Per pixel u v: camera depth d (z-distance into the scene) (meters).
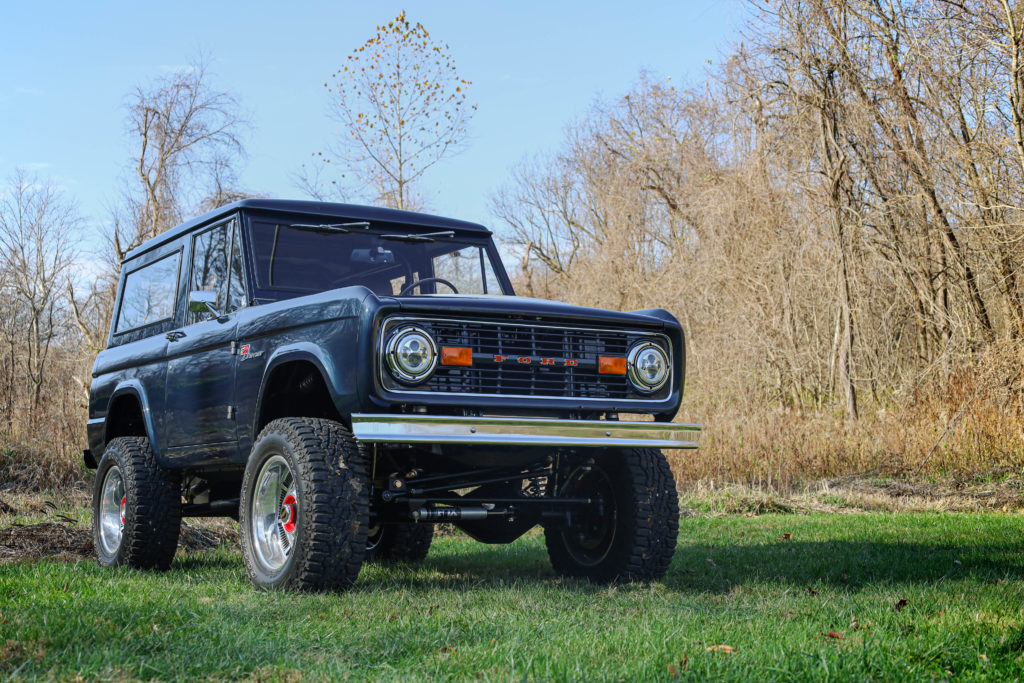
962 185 16.09
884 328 18.61
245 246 5.82
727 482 13.10
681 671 3.17
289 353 5.12
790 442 14.32
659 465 5.55
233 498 6.64
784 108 19.00
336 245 6.05
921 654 3.52
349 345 4.79
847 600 4.71
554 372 5.11
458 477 5.62
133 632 3.80
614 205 25.28
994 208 15.01
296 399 5.54
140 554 6.30
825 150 17.89
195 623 4.01
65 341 22.36
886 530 8.39
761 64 18.88
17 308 19.83
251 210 5.93
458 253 6.44
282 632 3.89
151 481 6.37
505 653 3.45
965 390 14.14
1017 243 14.70
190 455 6.09
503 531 6.07
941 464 13.44
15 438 12.25
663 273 22.38
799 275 18.69
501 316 4.98
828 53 17.77
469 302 4.93
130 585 5.30
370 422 4.58
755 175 19.47
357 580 5.56
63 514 9.06
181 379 6.18
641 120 29.31
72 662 3.33
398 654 3.55
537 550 7.60
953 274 16.98
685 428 5.23
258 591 4.99
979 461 13.09
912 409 15.30
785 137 18.73
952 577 5.59
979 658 3.49
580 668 3.19
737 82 20.47
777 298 19.14
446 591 5.05
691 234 21.88
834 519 9.53
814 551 6.96
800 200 18.58
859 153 17.83
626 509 5.47
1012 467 12.71
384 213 6.32
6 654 3.46
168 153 26.47
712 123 23.03
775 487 12.90
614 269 24.27
